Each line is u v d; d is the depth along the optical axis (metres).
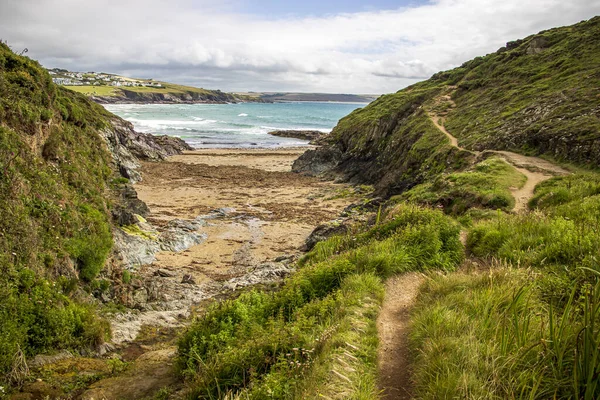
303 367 6.20
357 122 67.81
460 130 45.34
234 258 26.53
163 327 14.47
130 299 17.17
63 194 16.34
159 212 36.09
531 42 62.38
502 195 20.39
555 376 4.42
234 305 11.15
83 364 10.29
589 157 26.03
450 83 72.94
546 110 36.25
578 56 48.81
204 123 129.38
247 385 6.84
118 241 23.89
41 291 11.57
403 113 63.38
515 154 31.97
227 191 46.12
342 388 5.32
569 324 5.04
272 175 56.50
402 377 5.90
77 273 14.88
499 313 6.37
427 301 7.90
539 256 9.36
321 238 27.33
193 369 8.82
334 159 60.97
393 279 10.27
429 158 40.44
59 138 19.12
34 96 17.50
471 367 4.92
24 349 9.99
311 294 10.55
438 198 24.52
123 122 64.50
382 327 7.62
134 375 9.82
